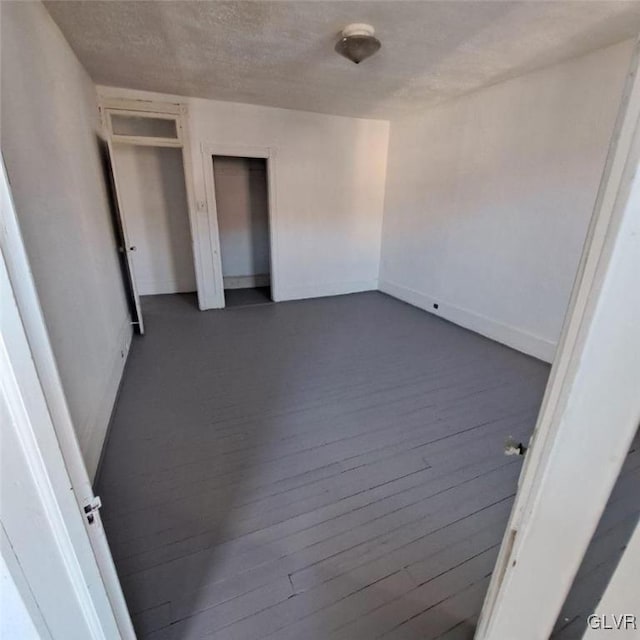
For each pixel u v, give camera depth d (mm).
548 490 580
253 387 2785
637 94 402
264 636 1184
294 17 2223
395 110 4391
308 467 1939
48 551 664
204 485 1810
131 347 3541
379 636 1192
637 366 437
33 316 594
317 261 5297
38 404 602
